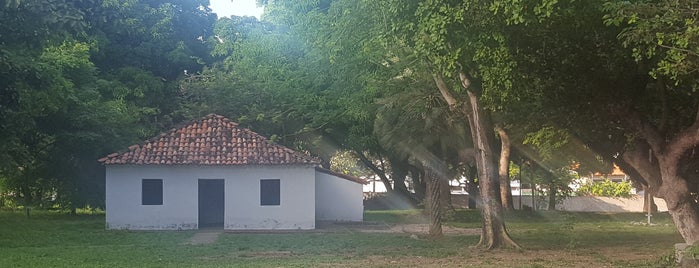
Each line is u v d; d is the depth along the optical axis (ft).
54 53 96.32
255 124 113.60
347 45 65.82
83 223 94.32
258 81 111.14
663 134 48.88
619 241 73.05
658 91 47.83
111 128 104.88
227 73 129.80
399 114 79.92
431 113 75.87
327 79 86.84
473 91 57.06
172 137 89.61
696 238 48.26
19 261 53.11
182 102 128.67
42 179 110.73
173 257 57.06
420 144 82.99
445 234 82.89
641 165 51.31
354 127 102.68
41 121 99.09
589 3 37.17
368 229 89.51
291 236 77.36
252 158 85.20
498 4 37.35
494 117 70.49
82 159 107.04
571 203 151.74
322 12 76.69
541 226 97.86
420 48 43.16
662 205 153.79
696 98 45.96
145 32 131.64
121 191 84.89
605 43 42.68
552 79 45.83
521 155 111.45
